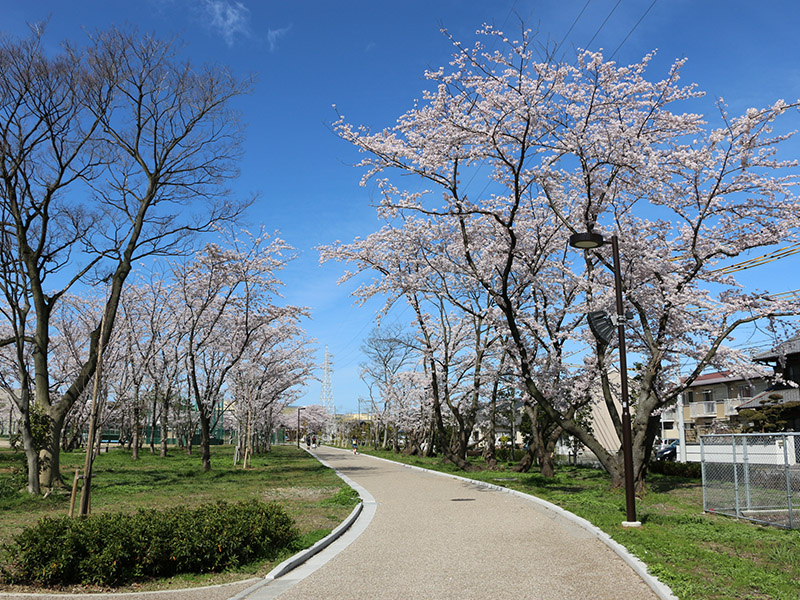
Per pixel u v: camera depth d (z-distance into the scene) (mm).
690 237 15641
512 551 8703
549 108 14648
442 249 20188
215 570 7648
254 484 19625
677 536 9188
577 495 14695
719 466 13109
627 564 7734
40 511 12906
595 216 16094
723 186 14539
